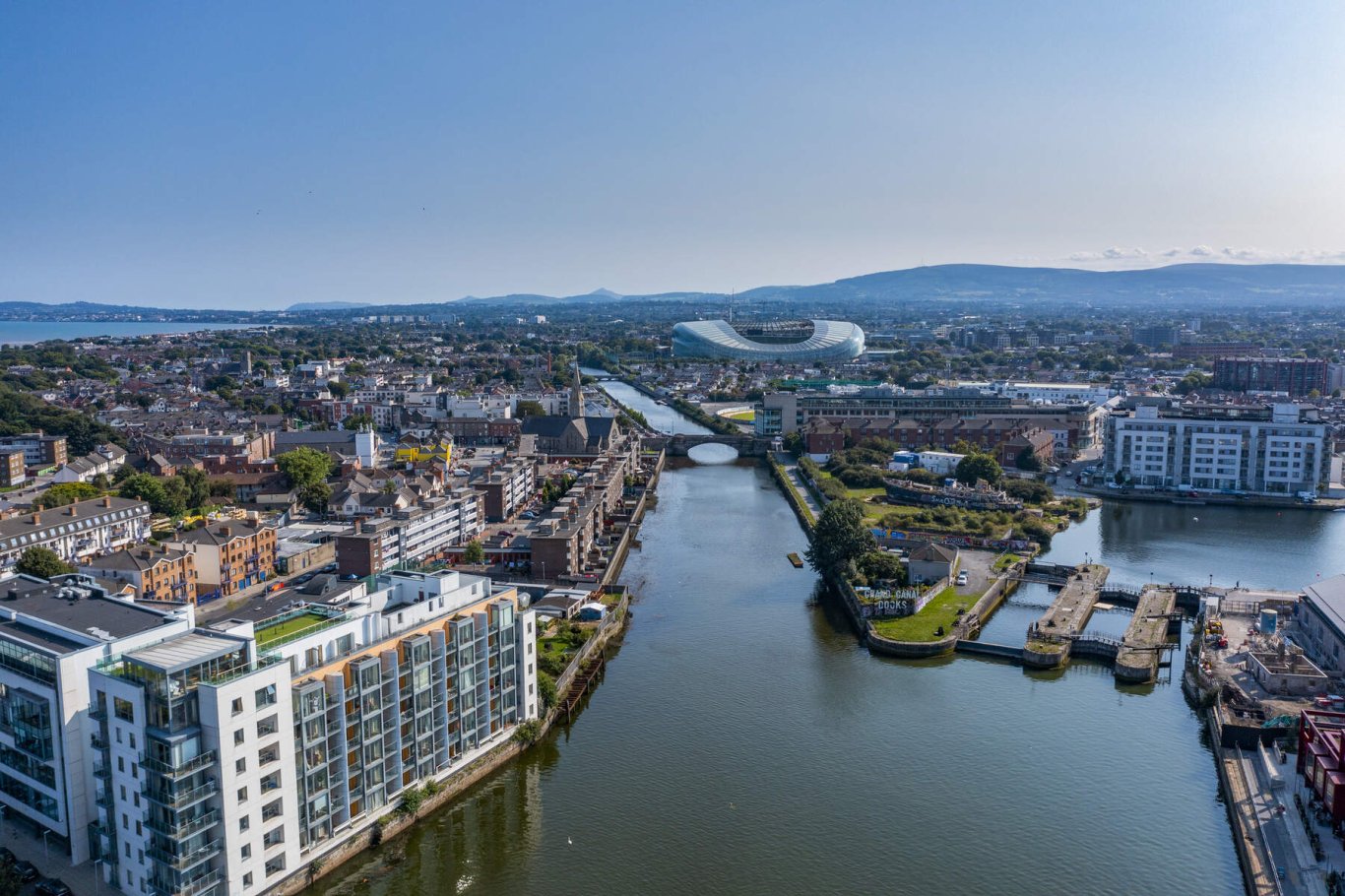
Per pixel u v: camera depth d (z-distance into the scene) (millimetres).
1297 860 143750
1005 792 169625
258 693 127875
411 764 156000
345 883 141875
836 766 177750
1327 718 166000
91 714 129000
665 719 195750
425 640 156125
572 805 163750
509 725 179125
